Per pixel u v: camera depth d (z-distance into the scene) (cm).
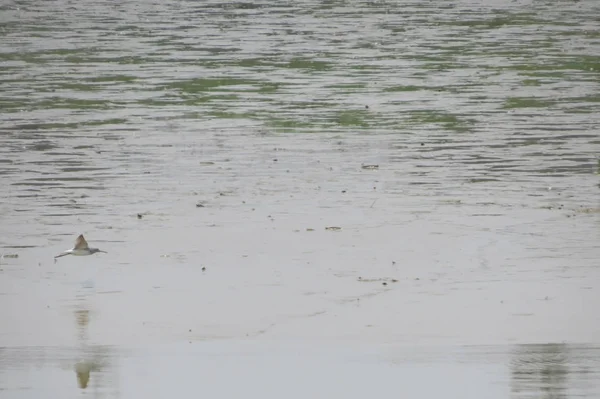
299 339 5219
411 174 8250
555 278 6050
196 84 12175
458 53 14375
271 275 6128
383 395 4512
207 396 4516
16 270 6250
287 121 10150
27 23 18362
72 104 11069
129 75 12850
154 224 7075
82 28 17600
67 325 5428
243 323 5428
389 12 19550
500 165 8494
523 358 4928
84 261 6394
